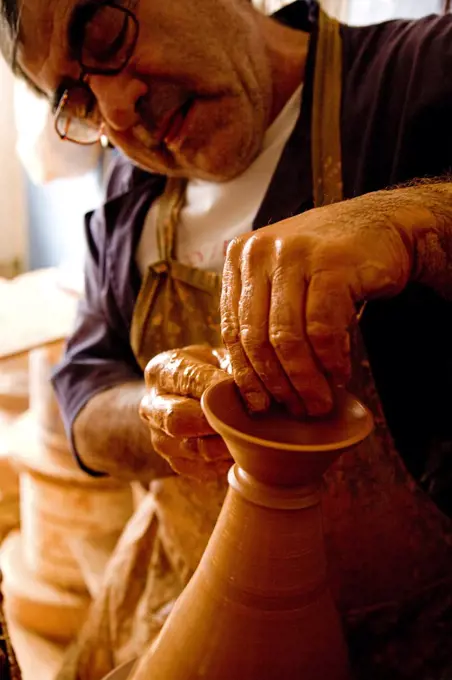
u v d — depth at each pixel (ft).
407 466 2.68
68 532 5.48
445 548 2.39
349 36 3.06
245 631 1.46
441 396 2.67
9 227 9.51
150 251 3.60
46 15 2.54
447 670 1.94
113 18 2.49
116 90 2.68
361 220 1.61
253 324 1.51
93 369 3.74
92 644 3.84
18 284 6.33
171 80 2.68
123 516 5.58
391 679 2.00
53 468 5.32
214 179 3.12
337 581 2.35
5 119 8.78
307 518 1.45
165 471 3.22
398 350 2.74
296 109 3.09
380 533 2.39
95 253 3.96
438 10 4.84
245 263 1.55
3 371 7.34
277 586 1.44
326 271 1.44
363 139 2.87
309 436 1.52
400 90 2.82
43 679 5.11
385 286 1.54
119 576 3.88
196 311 3.36
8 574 5.78
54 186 8.29
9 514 6.70
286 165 2.99
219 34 2.69
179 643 1.54
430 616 2.15
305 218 1.64
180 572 3.50
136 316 3.48
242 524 1.46
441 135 2.70
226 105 2.81
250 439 1.35
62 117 3.05
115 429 3.34
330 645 1.51
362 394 2.51
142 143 2.93
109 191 4.06
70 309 5.80
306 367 1.45
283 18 3.34
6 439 6.35
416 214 1.71
